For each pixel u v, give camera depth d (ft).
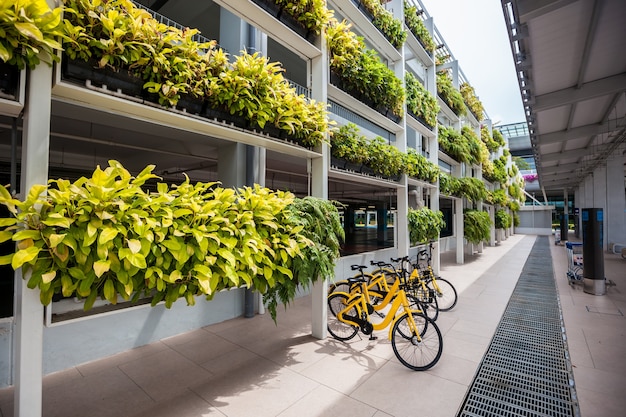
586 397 8.90
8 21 5.21
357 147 15.84
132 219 6.59
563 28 16.60
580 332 13.84
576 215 74.54
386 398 8.97
